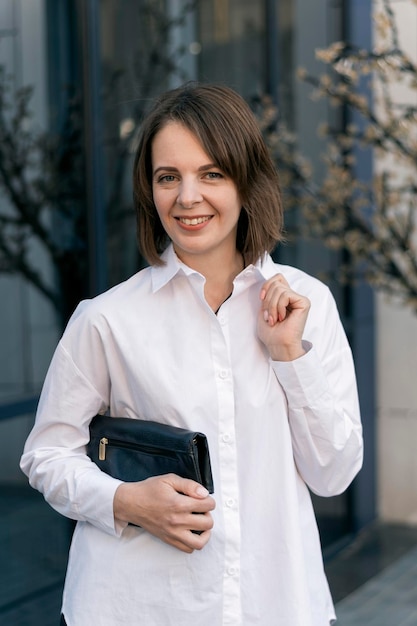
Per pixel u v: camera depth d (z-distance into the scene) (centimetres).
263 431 193
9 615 383
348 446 195
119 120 450
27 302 404
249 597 188
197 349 193
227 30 524
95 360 196
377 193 510
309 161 583
